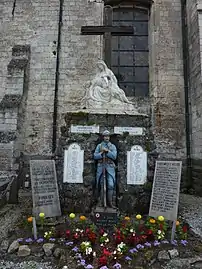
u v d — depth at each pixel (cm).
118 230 550
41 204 632
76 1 1406
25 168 1234
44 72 1332
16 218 691
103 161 665
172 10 1384
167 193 617
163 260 478
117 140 721
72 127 729
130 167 702
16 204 840
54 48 1357
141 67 1403
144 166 703
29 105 1301
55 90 1313
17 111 1152
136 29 1440
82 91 1312
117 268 441
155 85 1310
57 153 721
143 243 518
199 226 643
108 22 911
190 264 471
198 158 1134
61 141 725
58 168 708
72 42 1362
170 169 637
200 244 540
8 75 1234
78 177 697
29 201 884
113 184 659
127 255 480
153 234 541
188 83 1288
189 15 1292
